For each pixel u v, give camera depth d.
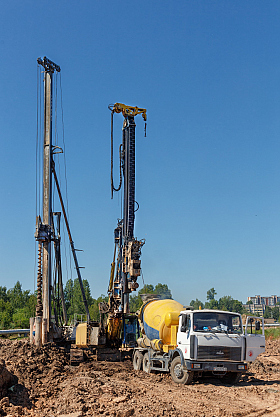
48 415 12.41
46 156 27.80
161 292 23.11
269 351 31.89
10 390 14.92
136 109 26.03
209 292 143.25
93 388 14.98
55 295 29.11
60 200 29.02
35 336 24.44
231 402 14.08
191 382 17.17
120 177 26.22
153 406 13.20
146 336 20.92
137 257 23.88
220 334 16.78
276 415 12.64
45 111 28.22
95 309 71.44
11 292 92.69
